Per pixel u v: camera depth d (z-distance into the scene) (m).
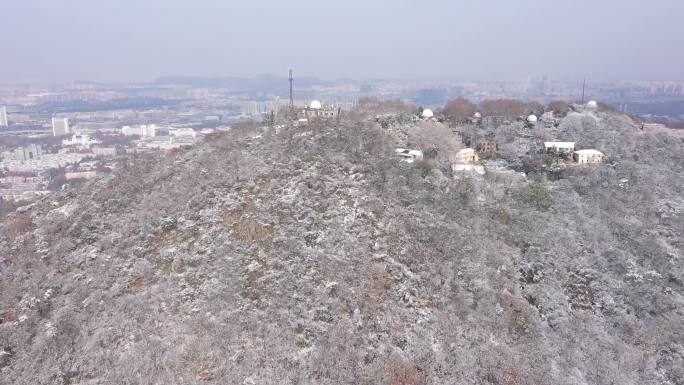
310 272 56.28
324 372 46.69
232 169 77.31
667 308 60.56
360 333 51.31
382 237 62.94
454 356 50.88
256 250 59.75
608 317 59.72
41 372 47.53
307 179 71.00
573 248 68.00
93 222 70.94
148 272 59.25
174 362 46.66
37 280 60.38
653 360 54.78
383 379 46.38
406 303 55.69
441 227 66.50
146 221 68.06
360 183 71.94
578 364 52.62
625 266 66.00
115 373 46.09
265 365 46.81
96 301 55.66
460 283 58.94
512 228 70.81
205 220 65.69
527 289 61.84
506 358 51.28
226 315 51.56
